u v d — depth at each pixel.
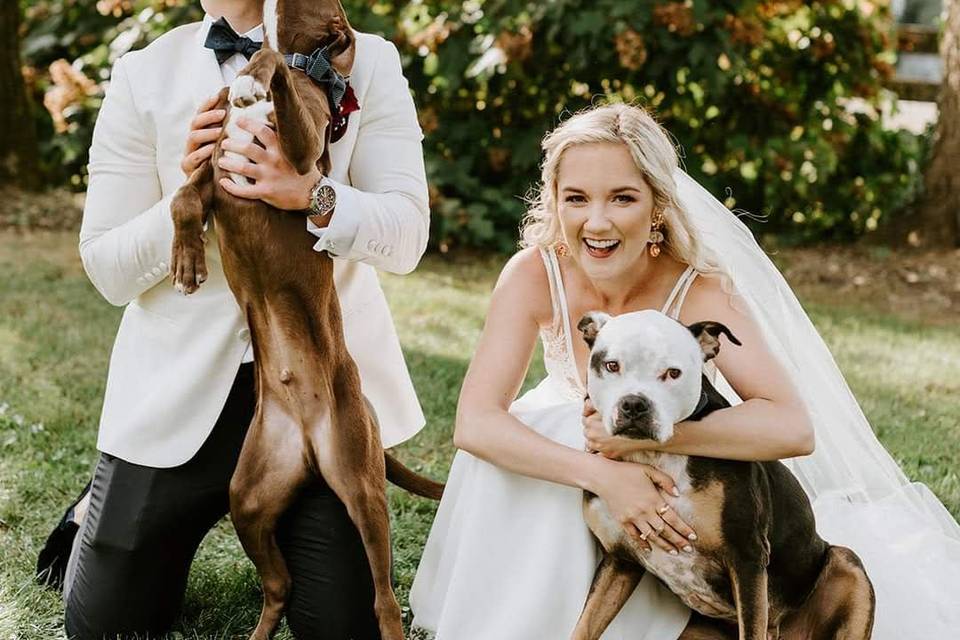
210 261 3.03
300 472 2.93
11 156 9.98
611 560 2.87
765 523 2.75
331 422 2.89
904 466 4.59
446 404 5.26
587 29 8.12
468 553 2.98
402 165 3.13
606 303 3.16
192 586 3.54
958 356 6.55
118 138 3.10
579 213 2.96
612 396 2.57
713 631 2.95
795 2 8.98
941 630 3.15
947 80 9.10
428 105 9.02
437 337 6.48
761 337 3.05
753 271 3.36
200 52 3.04
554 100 8.91
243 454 2.95
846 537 3.31
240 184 2.72
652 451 2.72
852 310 7.65
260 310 2.87
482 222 8.77
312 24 2.81
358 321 3.16
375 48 3.17
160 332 3.09
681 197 3.29
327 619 3.05
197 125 2.78
